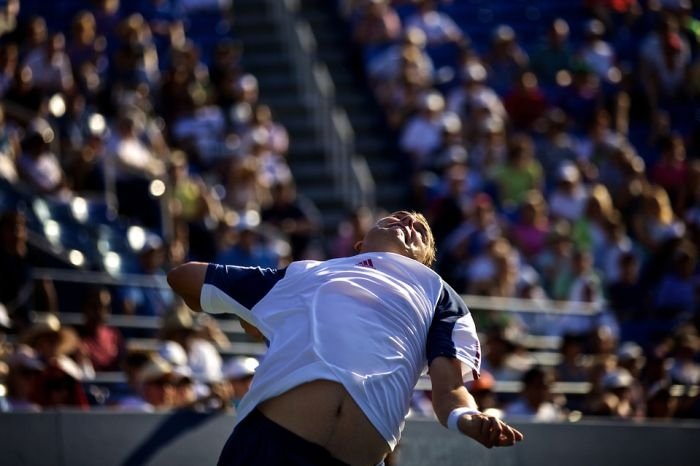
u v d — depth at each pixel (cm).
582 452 1533
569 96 3750
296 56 3894
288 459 942
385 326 972
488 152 3375
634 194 3328
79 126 2830
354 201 3512
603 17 4103
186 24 3909
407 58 3728
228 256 2756
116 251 2566
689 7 4131
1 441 1304
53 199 2512
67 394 1702
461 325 995
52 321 1872
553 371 2406
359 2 4003
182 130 3275
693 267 2919
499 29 3875
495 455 1499
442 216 3055
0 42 3112
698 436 1580
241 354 2311
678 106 3878
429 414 2014
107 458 1352
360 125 3762
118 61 3275
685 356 2394
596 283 2888
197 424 1409
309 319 970
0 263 2114
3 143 2481
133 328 2306
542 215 3073
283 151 3412
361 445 955
